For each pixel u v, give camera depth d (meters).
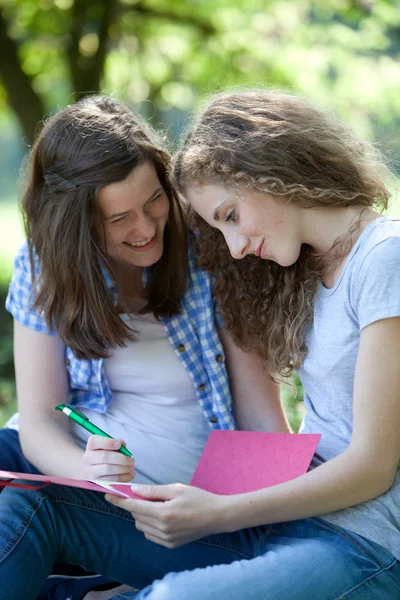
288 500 1.99
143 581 2.24
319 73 7.73
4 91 8.45
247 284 2.40
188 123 2.34
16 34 8.16
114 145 2.27
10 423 2.71
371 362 1.97
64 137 2.30
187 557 2.21
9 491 2.16
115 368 2.52
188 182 2.19
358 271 2.04
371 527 2.00
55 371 2.54
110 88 8.38
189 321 2.55
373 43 7.87
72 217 2.30
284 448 2.19
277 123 2.12
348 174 2.13
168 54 8.37
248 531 2.23
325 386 2.16
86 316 2.39
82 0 7.61
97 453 2.21
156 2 8.02
